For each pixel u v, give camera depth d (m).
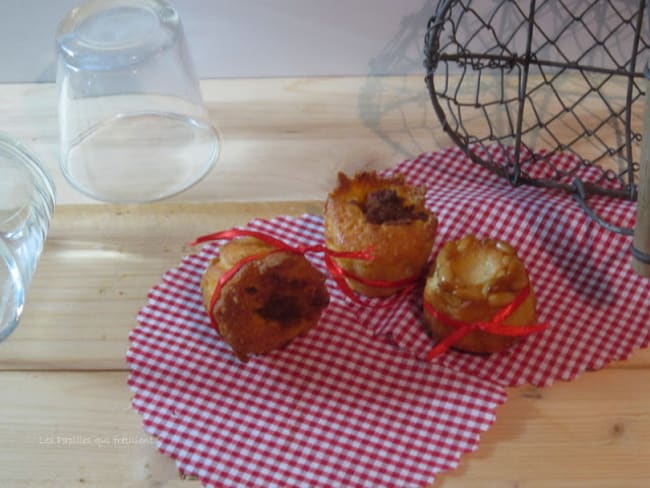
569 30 0.45
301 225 0.39
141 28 0.42
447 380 0.33
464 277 0.32
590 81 0.46
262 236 0.34
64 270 0.38
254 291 0.32
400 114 0.45
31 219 0.38
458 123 0.44
